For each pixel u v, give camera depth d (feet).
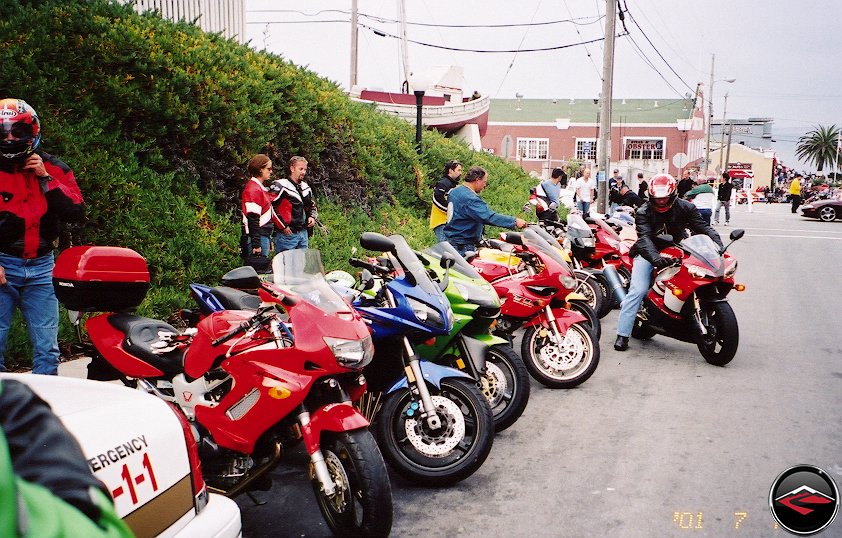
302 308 13.44
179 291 27.43
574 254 32.19
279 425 13.58
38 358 17.34
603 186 75.31
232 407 13.73
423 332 15.74
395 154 53.31
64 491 2.45
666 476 16.70
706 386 24.11
